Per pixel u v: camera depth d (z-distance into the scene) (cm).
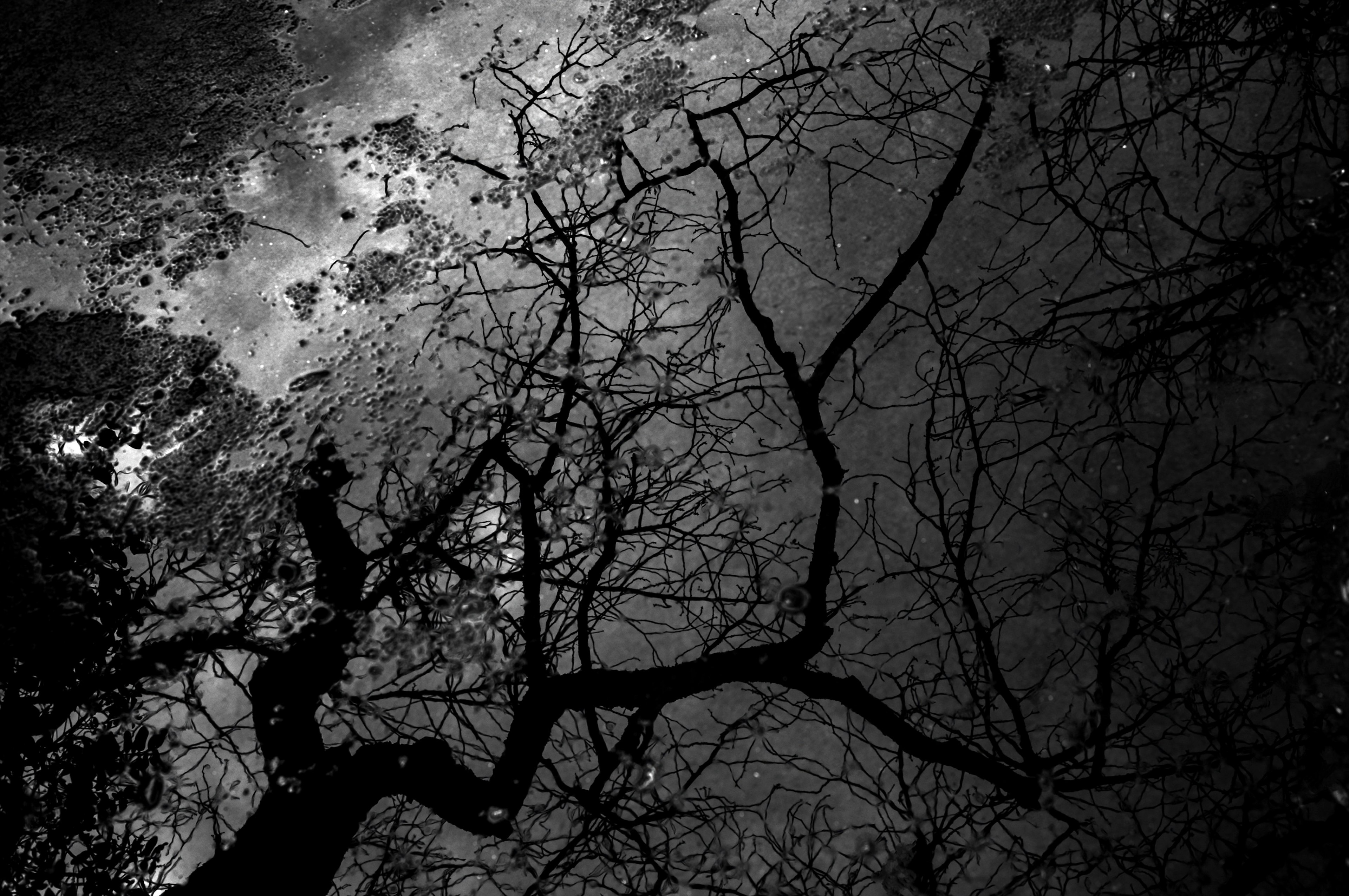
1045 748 362
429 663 350
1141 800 387
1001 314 387
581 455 374
